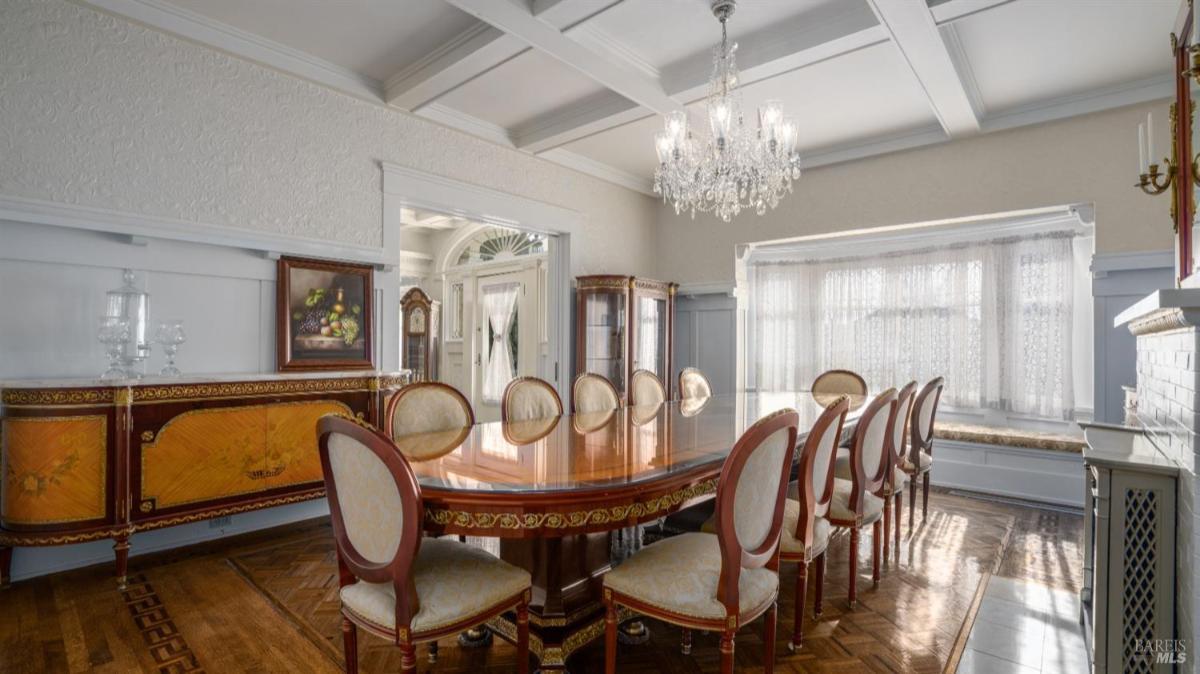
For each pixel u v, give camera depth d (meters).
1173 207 2.13
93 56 2.99
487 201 4.77
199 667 2.09
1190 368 1.54
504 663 2.14
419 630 1.57
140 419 2.81
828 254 6.02
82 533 2.66
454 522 1.70
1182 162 2.04
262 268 3.63
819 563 2.51
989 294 5.08
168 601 2.62
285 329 3.66
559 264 5.55
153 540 3.21
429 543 2.00
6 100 2.75
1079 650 2.24
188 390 2.95
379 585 1.71
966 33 3.23
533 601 2.11
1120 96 3.85
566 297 5.49
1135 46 3.36
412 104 4.05
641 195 6.33
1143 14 3.03
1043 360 4.80
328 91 3.86
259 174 3.56
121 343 2.92
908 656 2.20
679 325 6.39
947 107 3.93
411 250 8.19
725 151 3.10
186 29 3.16
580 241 5.60
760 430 1.63
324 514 3.93
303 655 2.17
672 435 2.62
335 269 3.89
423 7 3.11
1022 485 4.50
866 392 4.61
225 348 3.49
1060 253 4.73
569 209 5.48
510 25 3.03
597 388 3.87
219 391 3.05
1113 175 3.98
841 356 5.91
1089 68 3.63
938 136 4.58
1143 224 3.88
